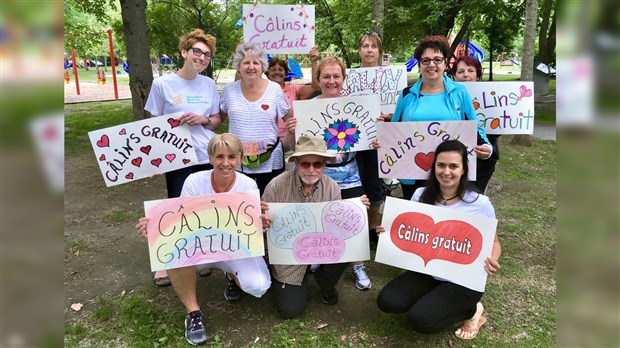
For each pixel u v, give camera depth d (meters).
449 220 2.57
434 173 2.71
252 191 2.62
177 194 3.31
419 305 2.47
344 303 3.02
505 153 7.43
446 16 10.95
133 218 4.62
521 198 5.21
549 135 9.13
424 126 2.96
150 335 2.67
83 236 4.14
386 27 12.48
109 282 3.31
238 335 2.68
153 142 3.06
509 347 2.54
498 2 11.49
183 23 12.48
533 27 7.34
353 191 3.26
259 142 3.15
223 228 2.58
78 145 8.27
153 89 3.10
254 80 3.07
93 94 18.75
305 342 2.60
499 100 3.63
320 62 3.21
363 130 3.21
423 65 2.94
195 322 2.62
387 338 2.64
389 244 2.68
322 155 2.67
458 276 2.51
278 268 2.86
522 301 3.00
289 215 2.77
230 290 3.04
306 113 3.19
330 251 2.79
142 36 6.95
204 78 3.23
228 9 12.74
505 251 3.76
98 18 11.16
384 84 3.91
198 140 3.19
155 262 2.50
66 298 3.09
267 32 4.12
